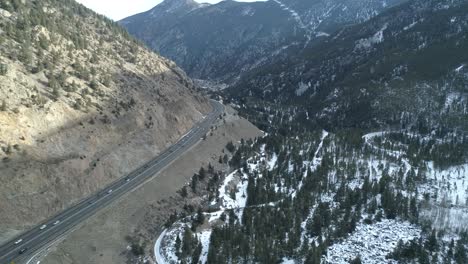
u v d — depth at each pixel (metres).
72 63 161.00
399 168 185.12
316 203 151.38
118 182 139.12
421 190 164.62
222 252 112.44
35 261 95.56
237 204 151.38
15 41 144.00
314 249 113.25
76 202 123.62
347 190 156.62
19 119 119.62
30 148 118.50
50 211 115.38
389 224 137.88
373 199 150.25
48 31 163.88
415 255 119.12
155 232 124.88
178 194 145.62
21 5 164.12
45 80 141.00
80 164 129.88
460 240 126.81
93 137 140.88
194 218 132.88
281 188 164.12
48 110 130.12
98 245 109.94
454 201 156.00
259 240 118.06
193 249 115.12
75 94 147.25
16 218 106.44
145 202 133.38
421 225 136.00
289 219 131.62
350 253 121.31
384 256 120.50
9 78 126.06
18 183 109.75
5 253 97.06
